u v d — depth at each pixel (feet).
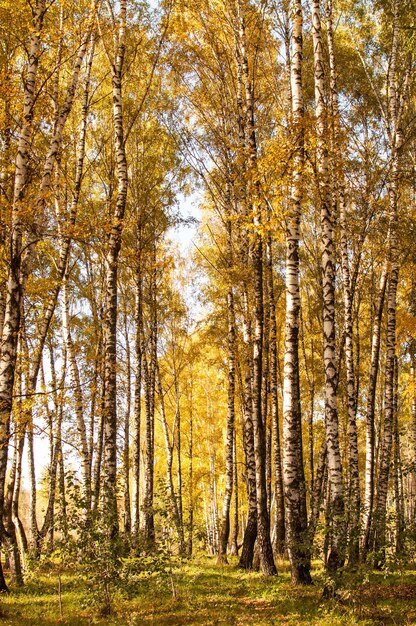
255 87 54.08
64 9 40.37
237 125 50.37
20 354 38.60
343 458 70.13
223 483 117.08
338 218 49.85
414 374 61.77
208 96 52.60
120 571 30.12
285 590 32.83
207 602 31.48
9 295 30.66
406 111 54.95
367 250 53.06
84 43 38.86
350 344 47.73
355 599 28.35
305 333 71.61
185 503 107.55
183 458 104.63
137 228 64.18
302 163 31.65
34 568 39.17
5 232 33.81
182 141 55.57
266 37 50.44
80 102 57.82
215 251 67.92
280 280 67.15
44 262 60.85
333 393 31.63
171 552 33.63
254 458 47.93
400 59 55.52
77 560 30.01
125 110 61.77
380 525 35.24
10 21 35.96
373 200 46.62
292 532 32.73
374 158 54.39
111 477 40.24
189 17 51.24
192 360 82.23
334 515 29.35
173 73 54.13
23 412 33.60
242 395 50.72
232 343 50.52
